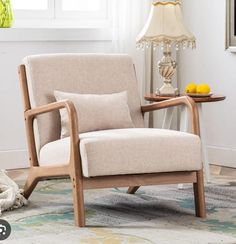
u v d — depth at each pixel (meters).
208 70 5.25
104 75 4.07
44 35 5.00
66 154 3.51
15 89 4.96
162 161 3.45
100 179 3.40
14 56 4.93
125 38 5.19
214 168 5.10
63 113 3.82
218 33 5.15
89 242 3.11
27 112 3.85
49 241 3.12
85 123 3.79
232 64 5.07
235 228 3.36
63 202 3.95
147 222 3.50
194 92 4.49
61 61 4.01
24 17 5.16
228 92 5.12
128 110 3.95
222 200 4.00
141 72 5.27
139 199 4.05
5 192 3.83
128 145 3.38
